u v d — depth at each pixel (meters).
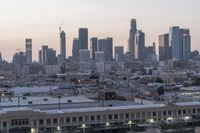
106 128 199.38
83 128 198.25
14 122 186.50
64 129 194.75
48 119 192.75
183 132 197.00
